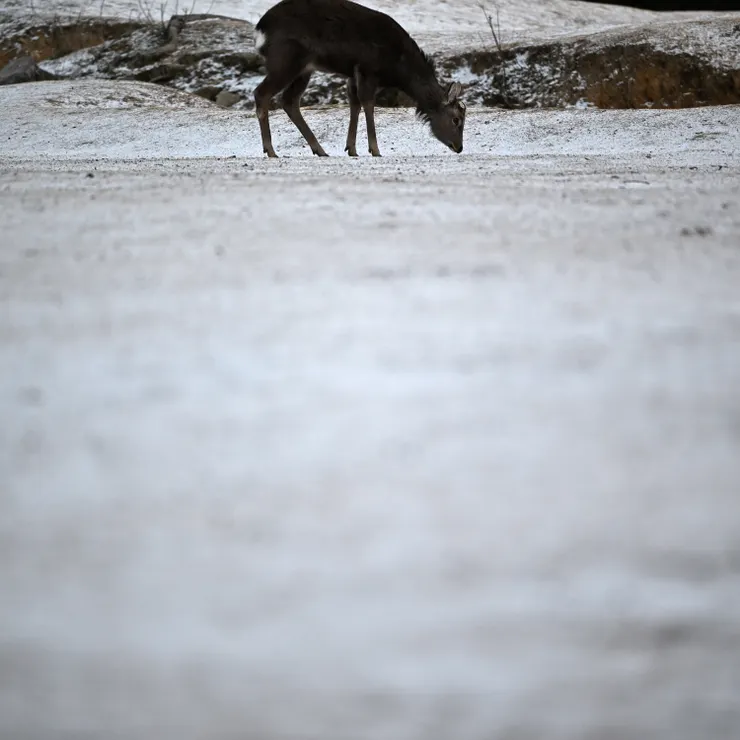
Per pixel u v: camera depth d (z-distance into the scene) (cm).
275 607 770
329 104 13400
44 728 649
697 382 1326
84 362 1434
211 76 14775
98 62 15562
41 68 15438
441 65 14300
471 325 1605
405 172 4759
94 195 3378
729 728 670
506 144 8962
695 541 878
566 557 848
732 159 6544
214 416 1203
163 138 9600
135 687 681
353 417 1194
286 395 1277
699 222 2716
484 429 1155
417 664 706
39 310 1733
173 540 879
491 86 14012
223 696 674
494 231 2512
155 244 2342
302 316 1667
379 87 7031
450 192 3466
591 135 8950
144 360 1438
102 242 2386
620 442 1115
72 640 729
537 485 998
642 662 720
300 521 916
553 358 1430
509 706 671
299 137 9412
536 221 2702
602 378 1341
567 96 13650
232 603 773
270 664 704
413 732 644
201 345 1507
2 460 1083
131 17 19162
